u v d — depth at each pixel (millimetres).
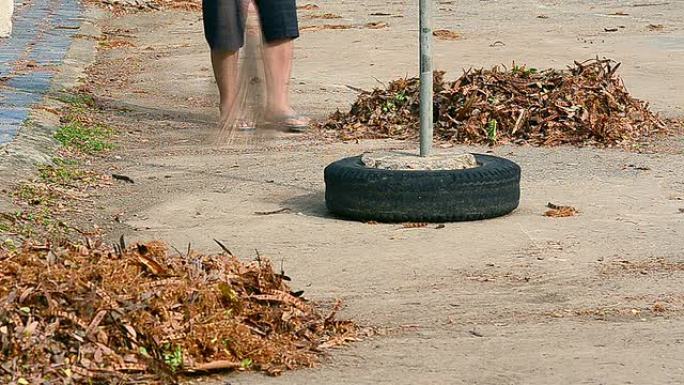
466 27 26609
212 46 13250
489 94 14305
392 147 13484
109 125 15055
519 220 10078
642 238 9492
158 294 6500
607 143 13523
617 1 32781
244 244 9375
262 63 13602
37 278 6516
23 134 13055
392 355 6793
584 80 14586
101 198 11031
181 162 12758
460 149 13305
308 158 12891
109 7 31625
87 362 6082
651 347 6918
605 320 7477
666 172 12062
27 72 19125
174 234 9703
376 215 10000
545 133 13781
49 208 10383
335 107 16469
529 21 27891
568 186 11398
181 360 6285
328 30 26266
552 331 7242
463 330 7277
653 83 18391
